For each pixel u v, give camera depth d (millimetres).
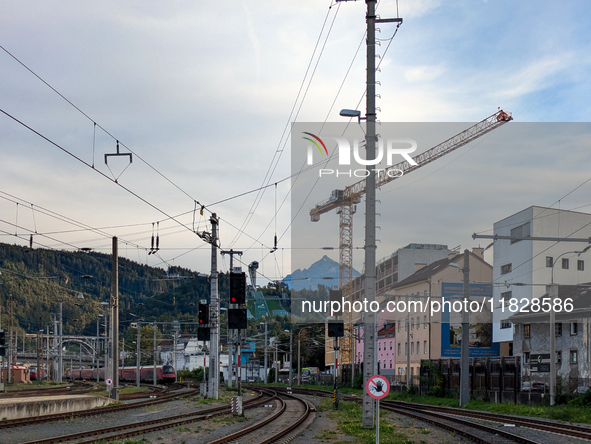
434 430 23891
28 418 24000
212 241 38969
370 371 22156
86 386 74875
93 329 151875
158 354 116562
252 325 135250
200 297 156750
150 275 193250
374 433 20844
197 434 21375
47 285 157250
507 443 19281
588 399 34406
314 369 123250
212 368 40156
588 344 43875
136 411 31250
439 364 53375
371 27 22422
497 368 44156
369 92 22453
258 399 45344
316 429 23297
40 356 94000
